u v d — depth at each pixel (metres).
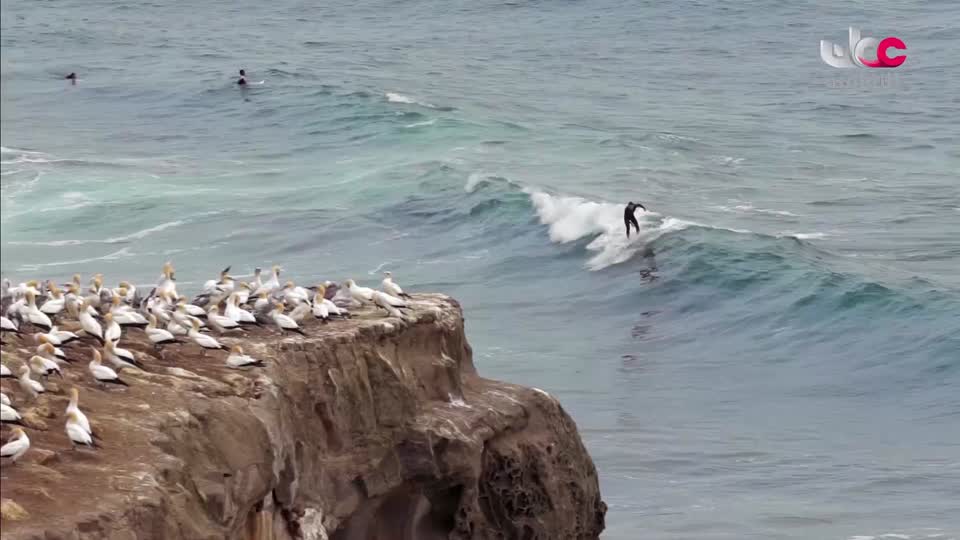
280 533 20.39
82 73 96.38
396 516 23.08
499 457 24.25
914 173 73.12
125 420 18.77
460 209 60.19
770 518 30.97
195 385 20.20
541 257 54.72
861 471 34.00
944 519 30.84
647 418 37.84
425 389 23.88
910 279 48.91
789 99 103.62
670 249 53.00
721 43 134.12
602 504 26.95
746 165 74.69
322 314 23.20
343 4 146.50
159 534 17.02
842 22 145.00
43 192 60.31
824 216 61.56
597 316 48.50
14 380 19.53
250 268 52.12
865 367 42.59
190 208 59.56
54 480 16.97
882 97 104.69
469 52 125.75
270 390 20.50
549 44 131.88
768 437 36.44
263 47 120.69
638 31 140.38
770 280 49.56
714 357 43.88
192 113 87.12
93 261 51.19
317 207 60.53
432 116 83.31
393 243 56.69
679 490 32.78
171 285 24.62
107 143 74.75
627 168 71.50
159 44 116.56
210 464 18.91
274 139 79.56
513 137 79.69
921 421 38.06
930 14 147.88
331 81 97.88
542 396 25.67
